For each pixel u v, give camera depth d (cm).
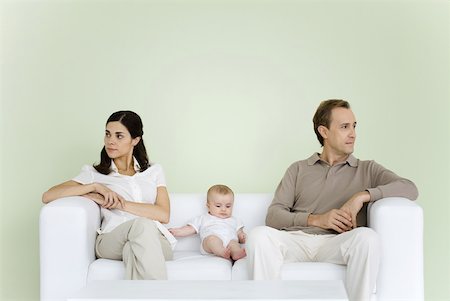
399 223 353
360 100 512
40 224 363
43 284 363
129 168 418
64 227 361
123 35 518
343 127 397
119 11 520
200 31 518
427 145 510
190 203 416
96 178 409
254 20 517
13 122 520
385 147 511
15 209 520
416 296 353
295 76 515
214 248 383
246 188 518
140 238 356
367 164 399
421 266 354
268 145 517
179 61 518
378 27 513
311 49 515
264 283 289
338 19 514
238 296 266
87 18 520
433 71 511
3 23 520
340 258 352
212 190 407
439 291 510
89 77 518
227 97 517
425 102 511
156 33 518
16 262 521
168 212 401
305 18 515
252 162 518
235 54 517
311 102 514
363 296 338
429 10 512
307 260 373
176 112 518
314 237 374
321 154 415
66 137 518
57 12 520
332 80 514
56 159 519
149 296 266
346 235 353
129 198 404
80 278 361
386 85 511
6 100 520
